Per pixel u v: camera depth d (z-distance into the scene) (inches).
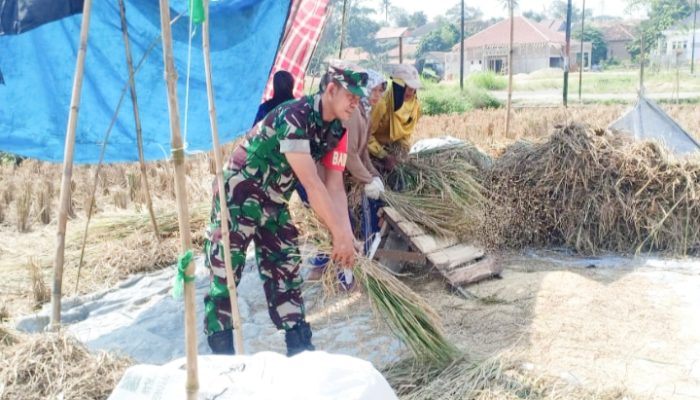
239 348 145.5
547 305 202.8
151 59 251.8
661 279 223.0
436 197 236.2
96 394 120.1
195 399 92.1
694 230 250.4
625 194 255.4
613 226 255.1
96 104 245.3
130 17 242.7
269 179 157.5
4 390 119.0
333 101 149.6
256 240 164.9
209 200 322.3
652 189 253.9
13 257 271.7
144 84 255.4
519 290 215.3
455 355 168.2
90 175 407.5
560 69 2345.0
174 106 88.8
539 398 151.1
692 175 253.8
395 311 169.5
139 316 211.9
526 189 260.4
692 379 158.6
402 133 241.3
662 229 251.1
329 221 154.6
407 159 246.8
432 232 229.6
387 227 228.4
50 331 143.9
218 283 160.1
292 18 278.2
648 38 2101.4
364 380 95.4
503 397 150.3
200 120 269.3
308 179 151.2
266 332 197.0
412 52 3289.9
